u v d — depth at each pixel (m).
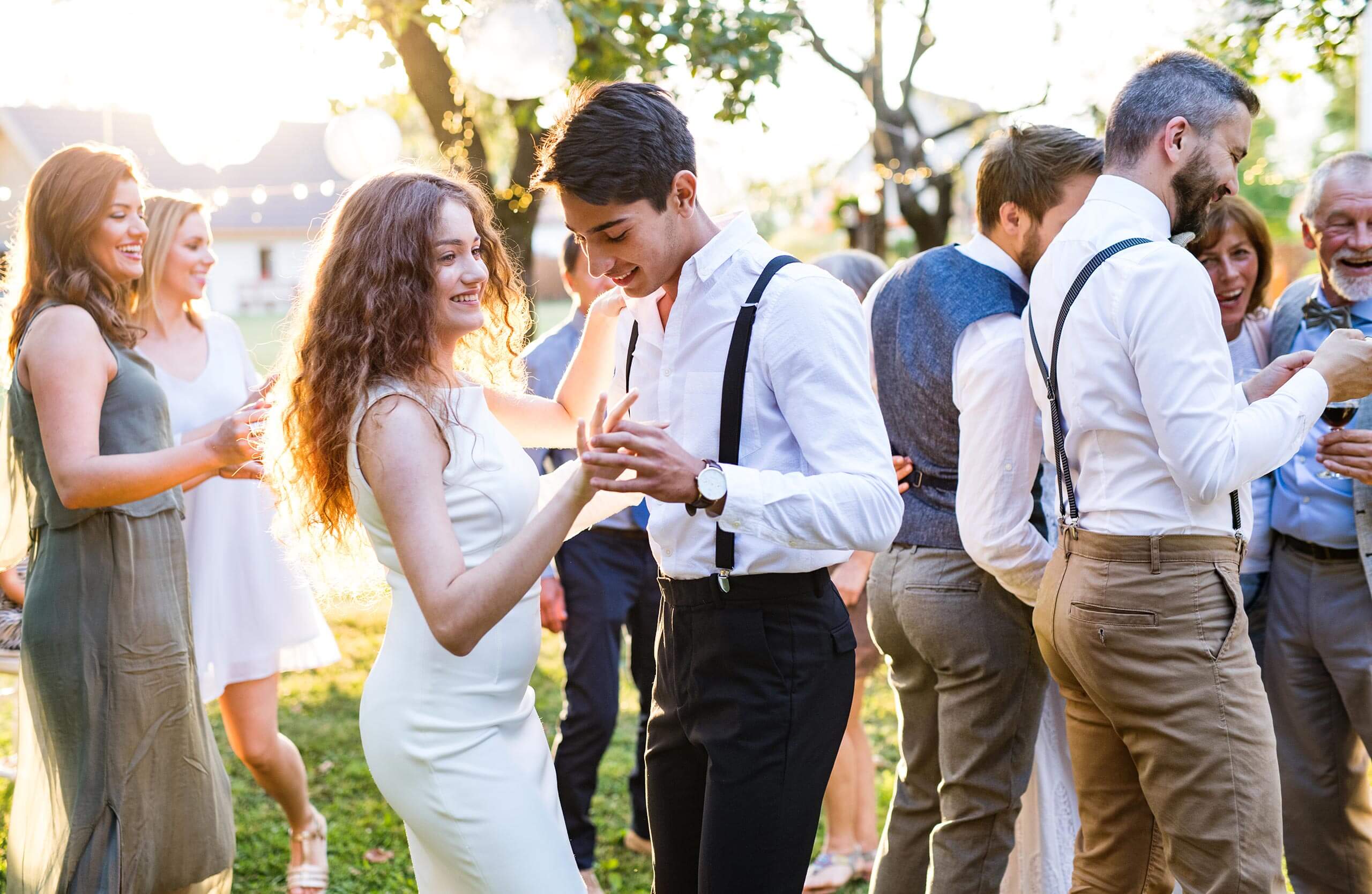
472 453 1.88
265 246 26.39
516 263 2.27
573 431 2.34
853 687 2.01
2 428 2.65
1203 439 1.89
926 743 2.62
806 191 11.29
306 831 3.31
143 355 2.99
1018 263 2.49
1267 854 1.98
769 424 1.91
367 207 1.88
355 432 1.82
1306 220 2.73
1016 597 2.45
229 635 3.13
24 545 2.73
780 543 1.77
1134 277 1.97
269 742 3.21
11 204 9.25
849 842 3.37
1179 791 2.02
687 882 2.09
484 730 1.90
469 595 1.71
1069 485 2.13
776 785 1.90
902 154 8.20
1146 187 2.08
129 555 2.50
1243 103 2.07
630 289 1.95
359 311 1.84
